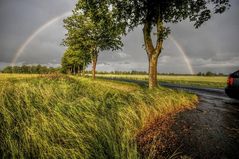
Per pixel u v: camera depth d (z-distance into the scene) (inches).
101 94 286.7
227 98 436.8
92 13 530.6
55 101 204.7
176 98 323.9
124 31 557.0
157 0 495.2
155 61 526.0
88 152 118.9
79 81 411.8
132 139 154.3
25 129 131.2
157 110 249.4
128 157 117.0
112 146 126.3
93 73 1336.1
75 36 1259.2
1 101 177.3
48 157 111.9
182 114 253.9
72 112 177.8
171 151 139.9
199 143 153.8
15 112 159.9
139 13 546.6
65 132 138.0
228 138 164.2
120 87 654.5
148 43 534.9
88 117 169.8
